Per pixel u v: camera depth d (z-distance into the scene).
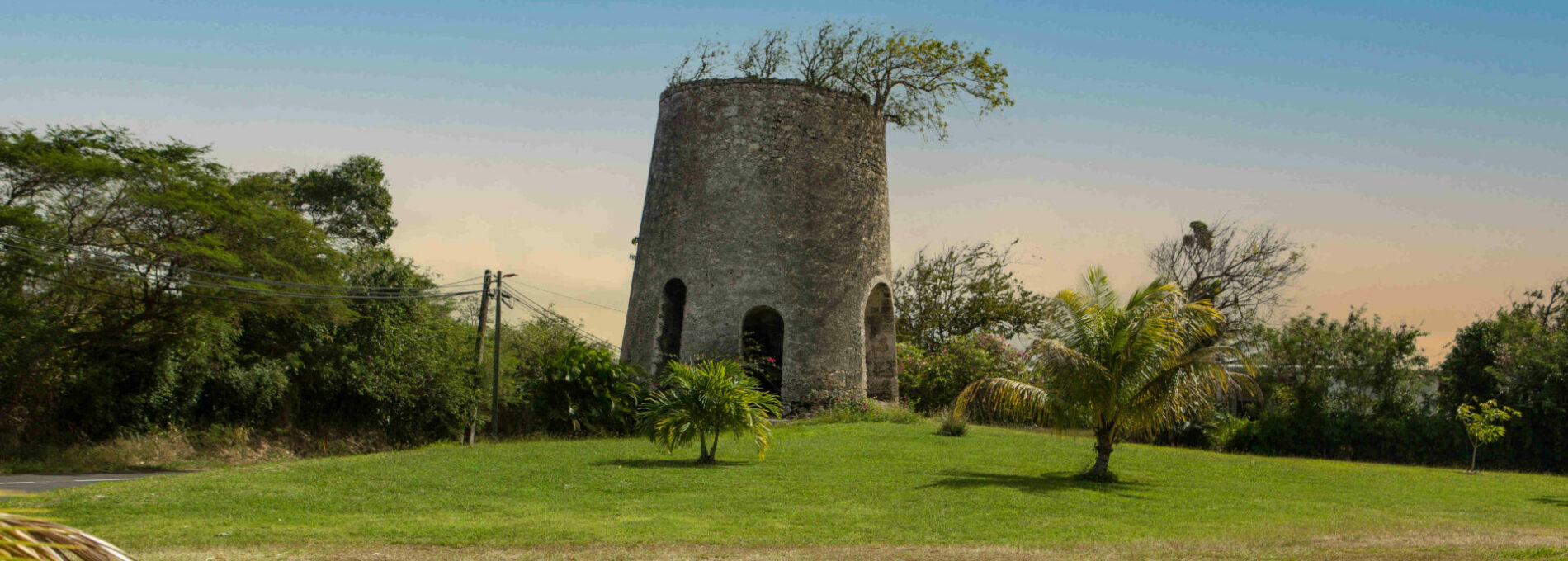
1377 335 32.53
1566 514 14.93
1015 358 34.69
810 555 9.70
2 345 21.86
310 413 29.64
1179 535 11.38
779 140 28.69
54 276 22.78
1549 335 32.09
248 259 24.89
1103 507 13.35
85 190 22.69
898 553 9.86
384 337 30.34
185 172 24.22
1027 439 22.73
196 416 27.09
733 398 17.16
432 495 13.28
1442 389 34.03
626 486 14.34
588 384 26.48
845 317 28.88
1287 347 33.41
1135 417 16.22
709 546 10.16
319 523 11.09
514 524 11.26
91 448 23.80
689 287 28.20
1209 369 15.77
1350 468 22.41
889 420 26.95
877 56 30.55
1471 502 16.16
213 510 11.73
